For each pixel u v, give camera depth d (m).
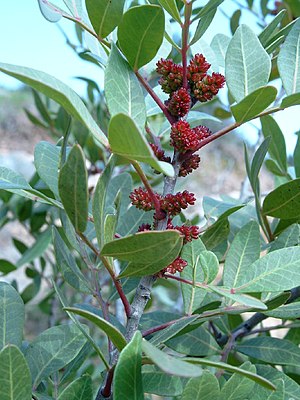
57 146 0.21
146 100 0.22
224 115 0.37
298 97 0.15
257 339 0.21
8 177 0.18
